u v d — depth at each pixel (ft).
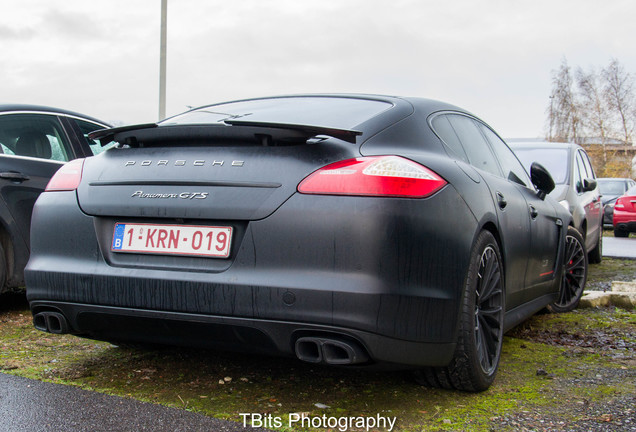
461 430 7.45
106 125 17.81
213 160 8.07
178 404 8.18
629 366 10.57
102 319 8.46
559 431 7.43
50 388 8.68
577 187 23.66
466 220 8.15
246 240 7.59
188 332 8.00
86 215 8.59
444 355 7.84
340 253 7.23
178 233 8.02
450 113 10.47
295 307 7.27
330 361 7.27
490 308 9.36
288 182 7.56
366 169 7.45
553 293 14.02
